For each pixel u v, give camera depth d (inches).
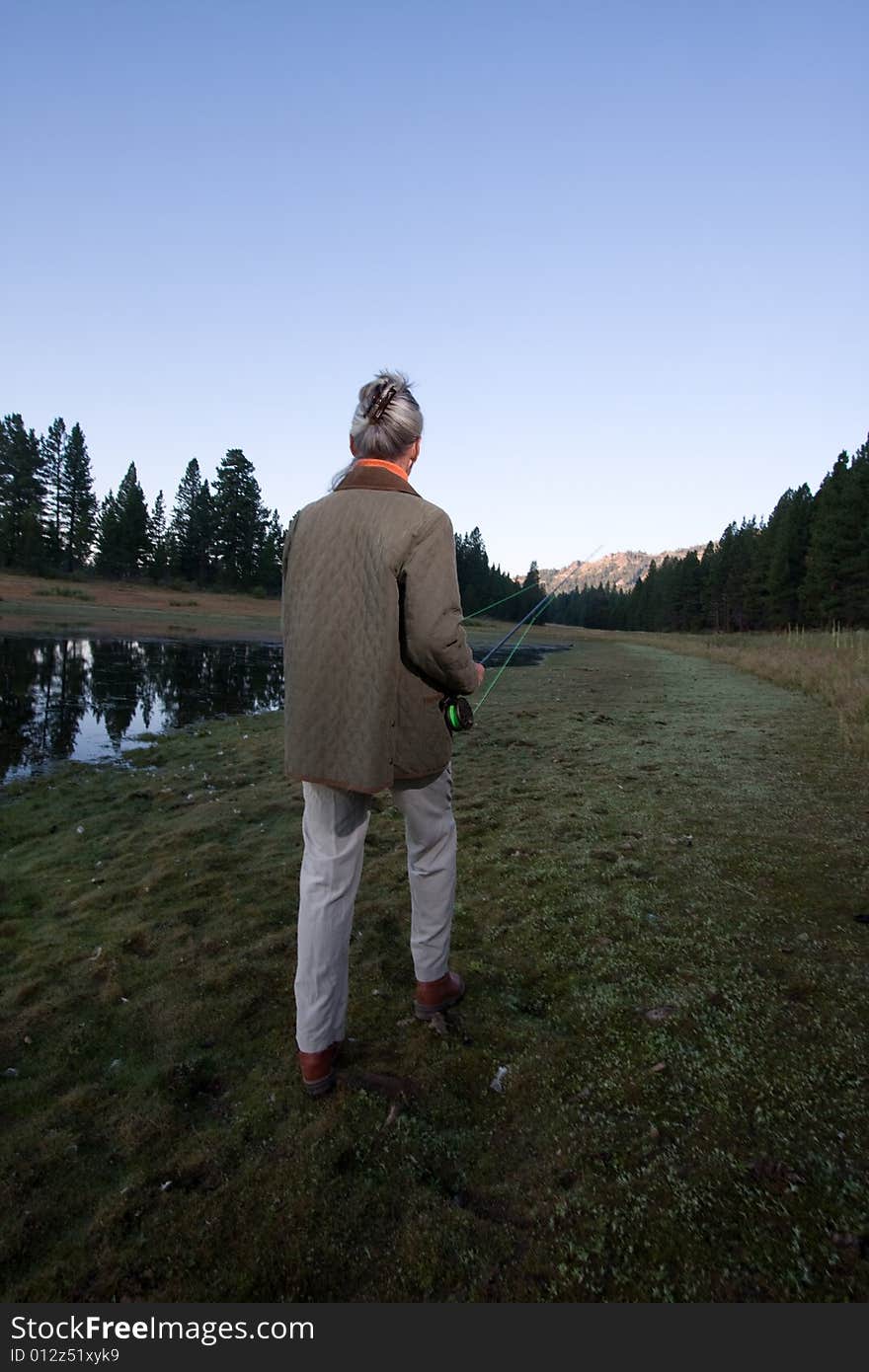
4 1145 61.7
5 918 110.7
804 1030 75.9
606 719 323.3
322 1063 67.0
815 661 545.6
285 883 122.5
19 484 2797.7
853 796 174.2
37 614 1194.6
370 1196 56.2
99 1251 51.7
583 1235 52.6
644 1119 63.8
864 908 106.7
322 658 65.3
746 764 215.8
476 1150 61.0
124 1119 64.9
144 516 2832.2
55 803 181.3
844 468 2159.2
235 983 88.7
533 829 149.6
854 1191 55.4
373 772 64.1
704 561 3378.4
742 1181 56.7
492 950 95.8
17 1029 79.2
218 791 193.0
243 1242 52.4
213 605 2068.2
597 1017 79.7
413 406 69.9
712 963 90.4
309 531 67.6
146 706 375.2
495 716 336.8
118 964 93.8
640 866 125.8
